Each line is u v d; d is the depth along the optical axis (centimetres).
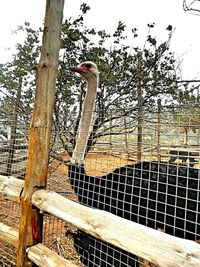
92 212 166
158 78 606
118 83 603
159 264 124
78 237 284
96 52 573
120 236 144
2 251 304
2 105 609
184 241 119
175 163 235
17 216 368
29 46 600
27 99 610
